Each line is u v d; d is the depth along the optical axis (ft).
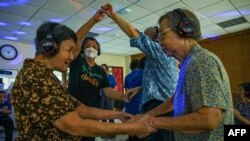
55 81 3.05
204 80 2.81
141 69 7.22
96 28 19.80
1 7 14.70
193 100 2.92
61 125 2.83
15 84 3.01
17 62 23.29
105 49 28.89
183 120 2.84
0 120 13.75
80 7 15.06
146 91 5.20
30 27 18.97
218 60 3.00
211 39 24.86
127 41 24.82
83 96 6.16
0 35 21.16
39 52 3.24
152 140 4.96
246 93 9.69
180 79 3.38
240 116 8.36
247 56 22.29
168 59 5.14
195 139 3.11
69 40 3.26
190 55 3.16
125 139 14.58
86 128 2.90
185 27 3.14
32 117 2.80
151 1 14.51
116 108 16.39
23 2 14.07
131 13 16.47
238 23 19.86
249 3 15.26
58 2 14.19
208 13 17.01
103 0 14.06
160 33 3.38
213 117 2.68
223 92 2.79
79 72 6.21
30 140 2.86
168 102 4.25
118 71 32.83
